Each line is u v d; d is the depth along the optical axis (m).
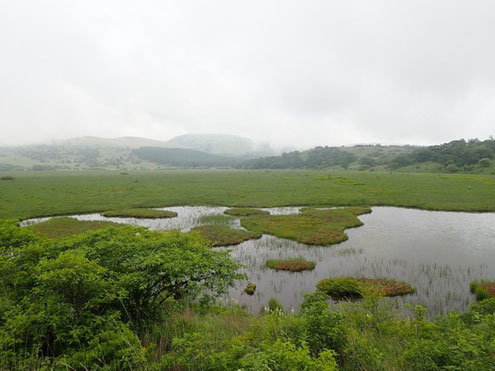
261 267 18.00
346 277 16.02
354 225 29.00
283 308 12.61
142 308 6.81
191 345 4.98
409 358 5.11
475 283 14.68
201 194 51.00
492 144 142.62
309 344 5.45
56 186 62.69
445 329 5.91
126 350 4.62
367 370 5.17
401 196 46.09
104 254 7.14
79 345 4.90
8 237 8.08
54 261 5.44
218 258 7.51
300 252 21.16
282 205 41.06
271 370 3.92
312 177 87.44
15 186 61.91
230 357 4.64
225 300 13.05
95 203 41.44
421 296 13.82
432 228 28.31
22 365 4.48
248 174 114.94
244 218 32.19
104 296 5.76
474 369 4.18
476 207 37.59
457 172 120.06
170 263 6.48
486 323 5.70
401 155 171.12
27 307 5.39
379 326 7.77
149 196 48.56
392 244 23.06
